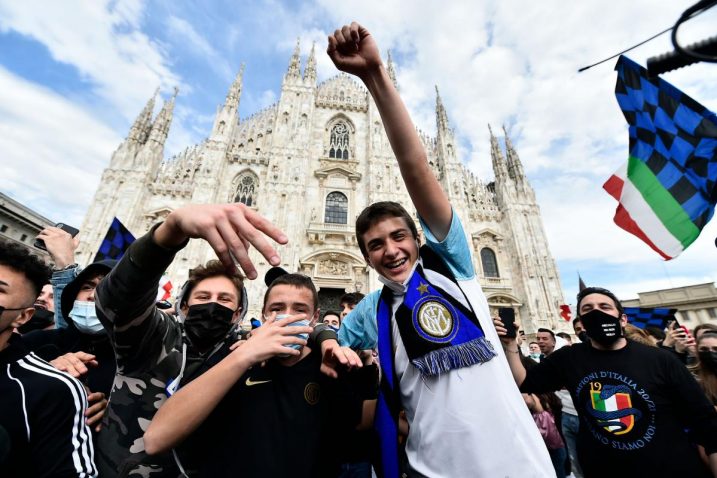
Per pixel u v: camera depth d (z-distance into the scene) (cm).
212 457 245
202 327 338
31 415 232
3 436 213
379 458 276
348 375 318
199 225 159
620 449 374
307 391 278
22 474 224
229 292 373
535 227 3522
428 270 299
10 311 256
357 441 313
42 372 258
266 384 279
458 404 233
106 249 902
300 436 254
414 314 272
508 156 4138
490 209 3722
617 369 409
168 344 311
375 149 3469
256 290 2580
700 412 355
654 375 389
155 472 283
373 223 313
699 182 543
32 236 3272
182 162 3300
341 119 3750
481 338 255
